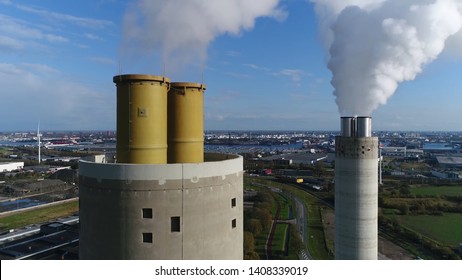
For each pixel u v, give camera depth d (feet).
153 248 57.52
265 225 316.19
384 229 321.52
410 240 291.79
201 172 60.54
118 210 57.98
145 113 61.16
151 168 57.77
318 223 345.51
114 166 58.29
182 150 68.54
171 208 58.13
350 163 109.70
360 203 108.78
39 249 249.96
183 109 68.90
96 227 60.13
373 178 109.09
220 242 63.36
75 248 251.19
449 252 253.24
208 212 61.36
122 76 61.16
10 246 257.55
